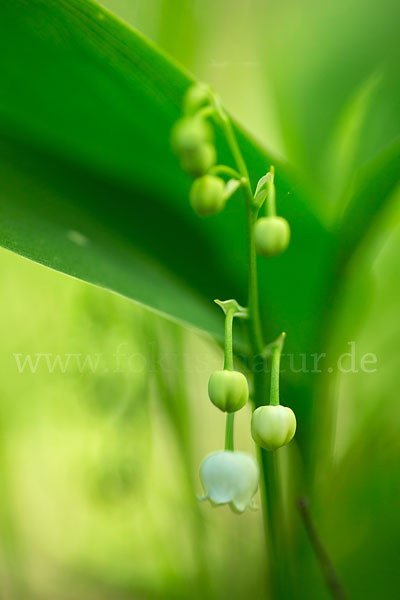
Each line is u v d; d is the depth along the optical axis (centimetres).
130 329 27
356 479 26
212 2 27
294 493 24
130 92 22
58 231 22
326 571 22
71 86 22
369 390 27
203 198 19
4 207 22
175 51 27
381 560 26
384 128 24
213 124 22
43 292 28
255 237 20
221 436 28
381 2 26
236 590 27
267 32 27
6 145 22
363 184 22
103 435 28
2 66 22
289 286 23
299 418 23
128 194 23
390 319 27
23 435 30
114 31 21
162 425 28
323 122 26
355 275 23
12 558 28
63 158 23
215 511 28
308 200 22
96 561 30
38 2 21
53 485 30
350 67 26
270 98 27
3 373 28
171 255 23
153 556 28
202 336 23
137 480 28
